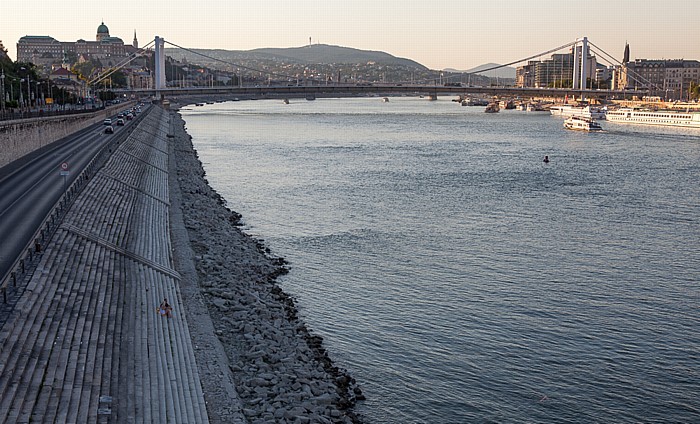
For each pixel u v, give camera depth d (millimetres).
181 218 105750
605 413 54688
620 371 61375
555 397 56875
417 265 91312
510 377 59969
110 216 88750
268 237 105625
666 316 74000
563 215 123938
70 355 46406
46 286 56031
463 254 97062
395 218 120125
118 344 51094
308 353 60375
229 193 143375
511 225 115438
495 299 78625
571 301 78250
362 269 89188
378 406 54438
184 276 75125
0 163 113125
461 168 185000
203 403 46906
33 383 41375
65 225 74438
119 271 68125
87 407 41062
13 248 63469
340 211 125875
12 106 199500
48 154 134125
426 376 59750
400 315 73250
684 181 164000
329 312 73688
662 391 58094
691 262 94062
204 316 63562
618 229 113312
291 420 47906
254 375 53594
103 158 128375
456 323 71375
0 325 45688
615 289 82500
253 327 61844
